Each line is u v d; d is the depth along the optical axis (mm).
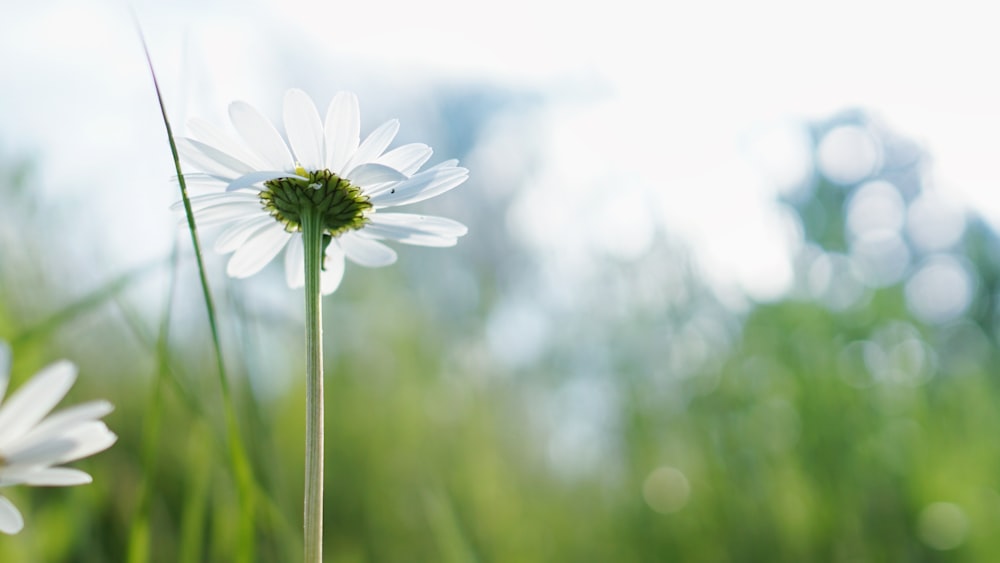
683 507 609
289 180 272
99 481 399
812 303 698
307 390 256
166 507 417
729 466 615
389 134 278
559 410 789
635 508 621
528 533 561
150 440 320
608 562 586
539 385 809
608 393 771
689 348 708
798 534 560
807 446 610
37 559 359
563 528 624
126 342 539
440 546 504
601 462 758
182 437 438
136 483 420
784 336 683
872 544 557
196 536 356
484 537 515
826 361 658
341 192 272
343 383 634
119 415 491
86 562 375
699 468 627
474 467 581
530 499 640
